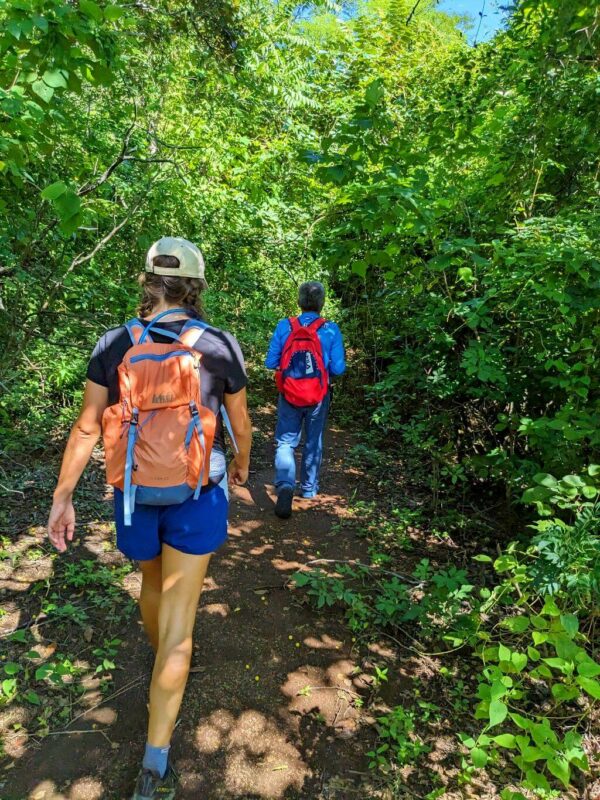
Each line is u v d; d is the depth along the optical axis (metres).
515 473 3.28
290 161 6.57
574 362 3.08
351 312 6.81
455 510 3.85
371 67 8.00
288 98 7.21
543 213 3.78
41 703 2.19
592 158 3.61
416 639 2.71
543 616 2.43
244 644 2.62
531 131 3.45
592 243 2.64
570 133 3.57
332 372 4.00
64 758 1.98
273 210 6.38
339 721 2.25
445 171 3.71
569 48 3.05
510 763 2.10
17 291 3.63
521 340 3.47
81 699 2.23
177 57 5.68
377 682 2.42
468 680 2.48
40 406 4.39
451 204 3.22
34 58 2.26
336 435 5.54
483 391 3.53
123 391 1.69
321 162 3.00
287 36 7.71
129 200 4.82
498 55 3.83
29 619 2.60
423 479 4.36
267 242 6.76
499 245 2.93
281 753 2.10
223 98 6.57
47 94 2.22
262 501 4.13
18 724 2.08
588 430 2.54
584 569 1.95
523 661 1.79
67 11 2.12
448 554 3.48
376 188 2.77
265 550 3.45
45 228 3.45
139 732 2.11
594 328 2.75
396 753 2.12
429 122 3.60
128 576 2.97
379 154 3.03
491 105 3.76
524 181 3.51
